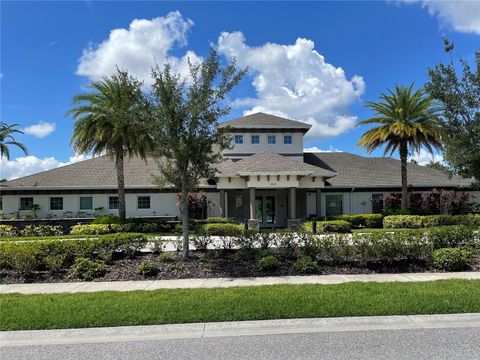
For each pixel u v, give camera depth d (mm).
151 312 6934
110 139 23781
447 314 6758
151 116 11516
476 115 13445
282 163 26359
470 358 5027
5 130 40062
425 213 26656
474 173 14328
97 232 22484
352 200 30125
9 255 10836
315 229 21375
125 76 11594
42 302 7793
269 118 33125
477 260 11516
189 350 5488
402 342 5625
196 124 11578
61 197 28016
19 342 5965
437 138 25094
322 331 6152
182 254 12500
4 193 27641
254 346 5578
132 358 5258
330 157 34469
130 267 11266
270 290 8398
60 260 10992
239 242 12555
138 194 28391
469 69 13570
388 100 27391
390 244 11250
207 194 28375
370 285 8773
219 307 7141
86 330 6309
